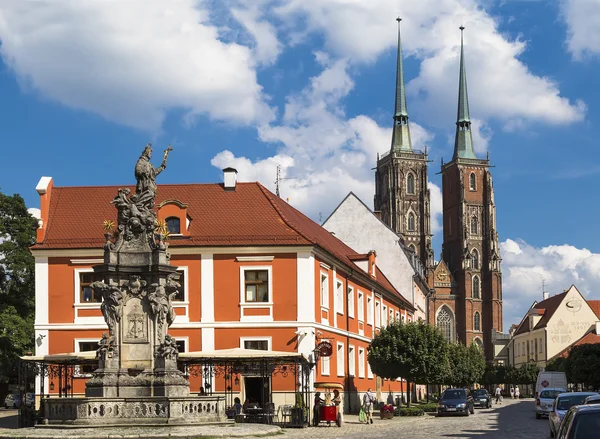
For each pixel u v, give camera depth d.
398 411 62.47
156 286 32.66
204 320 52.50
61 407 30.98
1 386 80.81
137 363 32.12
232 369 47.72
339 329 60.03
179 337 52.56
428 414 64.88
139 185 34.06
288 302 52.47
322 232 72.62
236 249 52.97
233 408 44.97
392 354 61.94
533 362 148.00
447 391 64.19
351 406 62.97
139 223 33.19
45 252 53.53
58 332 53.06
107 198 57.88
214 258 53.03
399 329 63.12
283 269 52.75
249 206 56.28
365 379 68.56
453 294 198.88
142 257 32.97
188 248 52.97
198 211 55.94
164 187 58.66
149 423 29.95
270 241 52.81
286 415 44.91
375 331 73.38
